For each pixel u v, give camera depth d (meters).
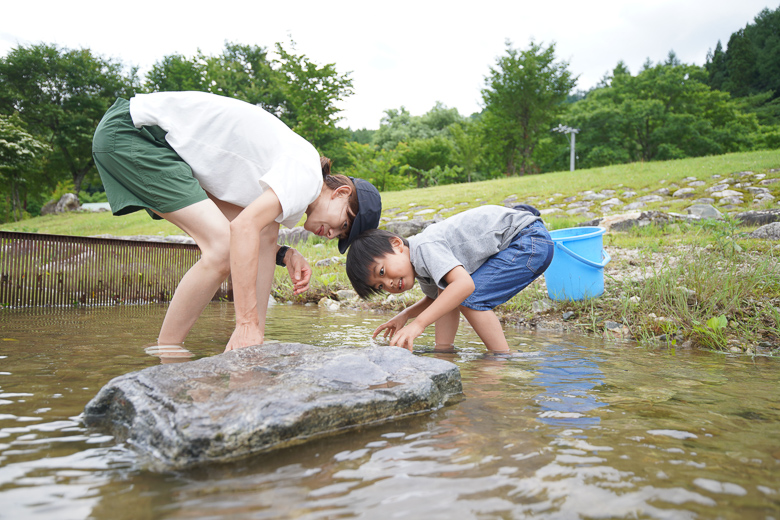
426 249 2.32
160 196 1.99
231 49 37.22
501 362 2.15
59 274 4.19
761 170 12.77
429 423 1.27
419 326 2.21
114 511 0.78
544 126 34.28
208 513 0.78
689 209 8.30
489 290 2.46
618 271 4.44
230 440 1.03
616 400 1.51
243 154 2.05
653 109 33.75
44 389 1.47
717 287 3.39
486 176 41.94
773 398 1.56
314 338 2.67
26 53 31.02
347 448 1.08
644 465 0.99
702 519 0.78
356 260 2.27
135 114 2.01
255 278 1.92
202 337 2.55
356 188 2.27
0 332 2.59
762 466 1.00
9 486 0.86
